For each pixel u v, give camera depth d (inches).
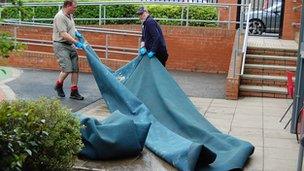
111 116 269.3
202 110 395.9
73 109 375.2
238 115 382.3
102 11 650.8
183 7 638.5
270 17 719.1
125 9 650.2
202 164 249.0
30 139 196.5
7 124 192.7
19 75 527.2
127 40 618.5
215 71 614.2
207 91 482.0
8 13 171.3
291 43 582.9
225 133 321.4
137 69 365.7
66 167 219.6
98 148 249.8
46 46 618.2
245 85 480.7
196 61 617.0
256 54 537.0
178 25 634.2
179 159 249.9
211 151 245.8
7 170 179.5
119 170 244.1
